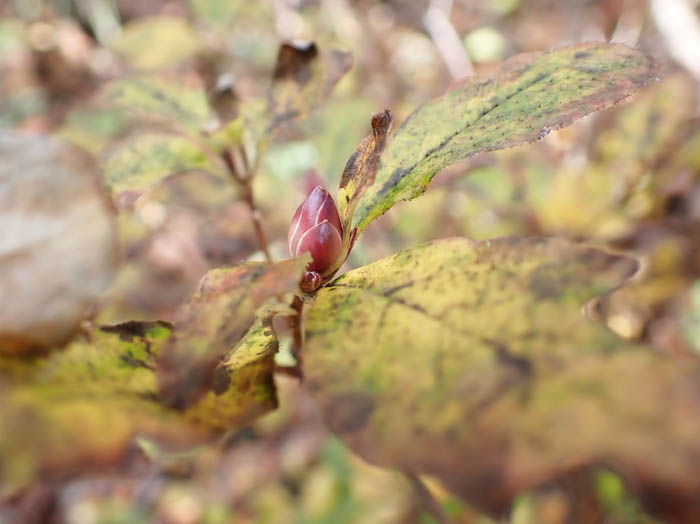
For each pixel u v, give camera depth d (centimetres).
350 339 10
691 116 25
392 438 9
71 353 10
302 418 28
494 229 26
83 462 9
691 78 27
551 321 10
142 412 10
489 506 9
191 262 20
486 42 40
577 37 44
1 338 10
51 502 27
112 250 10
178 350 10
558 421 9
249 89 42
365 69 42
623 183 25
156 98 17
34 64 43
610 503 19
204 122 17
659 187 25
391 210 26
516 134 12
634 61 13
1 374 10
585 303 10
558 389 9
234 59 44
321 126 25
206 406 11
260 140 16
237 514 26
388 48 47
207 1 45
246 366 11
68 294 10
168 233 19
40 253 10
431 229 26
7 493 9
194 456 11
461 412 9
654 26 37
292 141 25
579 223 25
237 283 11
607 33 43
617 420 9
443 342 10
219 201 20
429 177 13
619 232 25
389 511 24
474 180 26
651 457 8
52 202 10
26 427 9
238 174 16
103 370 10
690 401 9
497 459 9
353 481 25
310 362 10
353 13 48
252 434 28
